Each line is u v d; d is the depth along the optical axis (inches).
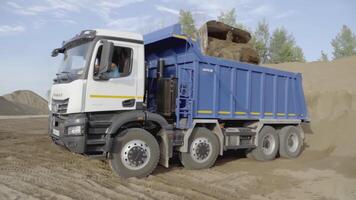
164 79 336.2
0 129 705.0
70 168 327.3
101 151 288.5
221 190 274.7
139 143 298.2
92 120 283.6
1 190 245.8
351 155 434.6
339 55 1427.2
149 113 305.0
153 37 356.8
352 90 729.0
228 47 414.9
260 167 379.2
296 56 1350.9
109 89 288.0
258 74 418.0
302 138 474.0
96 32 286.7
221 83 370.0
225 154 466.3
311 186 293.0
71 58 302.7
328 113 685.9
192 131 342.3
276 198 257.1
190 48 346.6
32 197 232.8
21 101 2524.6
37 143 497.7
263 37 1344.7
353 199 255.6
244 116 398.9
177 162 380.2
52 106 310.5
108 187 265.3
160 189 267.4
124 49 297.9
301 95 486.0
